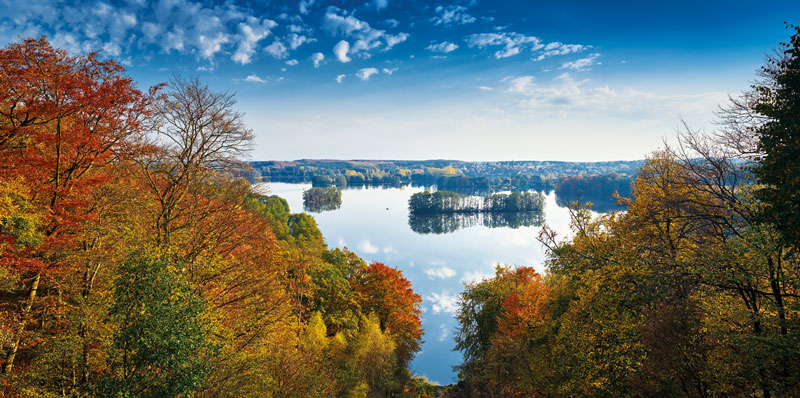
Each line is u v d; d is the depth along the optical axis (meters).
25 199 14.28
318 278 43.50
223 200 20.84
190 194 20.31
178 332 11.59
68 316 14.32
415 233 148.12
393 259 104.50
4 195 12.93
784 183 10.00
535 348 24.72
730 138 16.14
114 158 17.94
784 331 11.38
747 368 11.41
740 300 13.84
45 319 15.29
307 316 34.12
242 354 17.03
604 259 19.39
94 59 15.41
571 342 18.39
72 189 15.30
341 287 43.06
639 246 18.12
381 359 33.88
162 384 11.31
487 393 29.69
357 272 52.03
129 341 11.31
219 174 20.89
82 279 16.61
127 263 11.77
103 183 17.00
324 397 22.67
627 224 19.34
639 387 13.95
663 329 13.00
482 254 110.44
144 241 16.81
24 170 14.04
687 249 16.20
